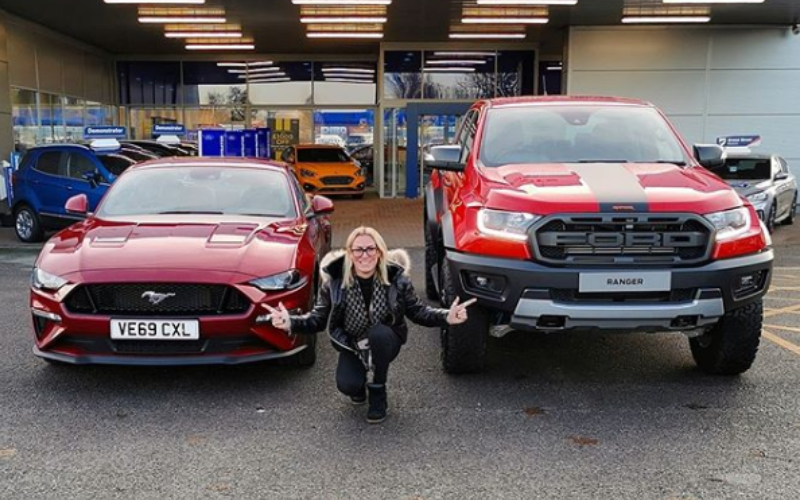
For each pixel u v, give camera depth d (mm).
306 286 4906
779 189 12977
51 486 3436
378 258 4160
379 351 4113
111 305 4492
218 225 5340
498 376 5066
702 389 4766
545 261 4324
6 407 4434
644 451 3820
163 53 22750
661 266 4305
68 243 5043
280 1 14102
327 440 3975
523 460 3719
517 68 20609
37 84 17422
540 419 4270
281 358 4746
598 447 3873
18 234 12430
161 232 5129
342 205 18812
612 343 5906
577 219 4309
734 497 3324
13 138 15914
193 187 6148
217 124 23422
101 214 5785
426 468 3631
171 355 4484
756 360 5359
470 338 4766
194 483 3475
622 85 17031
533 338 6055
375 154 23109
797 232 13289
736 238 4426
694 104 17062
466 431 4094
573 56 16953
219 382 4918
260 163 6688
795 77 16891
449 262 4730
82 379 4953
